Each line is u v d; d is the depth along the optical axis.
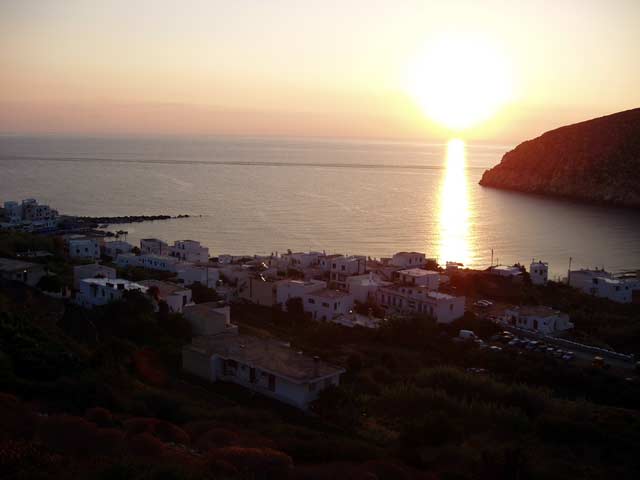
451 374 64.19
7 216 186.75
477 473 42.25
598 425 53.03
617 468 45.72
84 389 43.75
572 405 57.84
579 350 78.25
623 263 155.25
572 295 113.00
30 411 37.69
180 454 35.84
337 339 79.38
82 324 64.12
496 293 109.19
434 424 47.84
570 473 44.22
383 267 114.38
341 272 110.19
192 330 71.88
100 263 114.75
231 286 103.06
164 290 81.44
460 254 162.38
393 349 76.94
